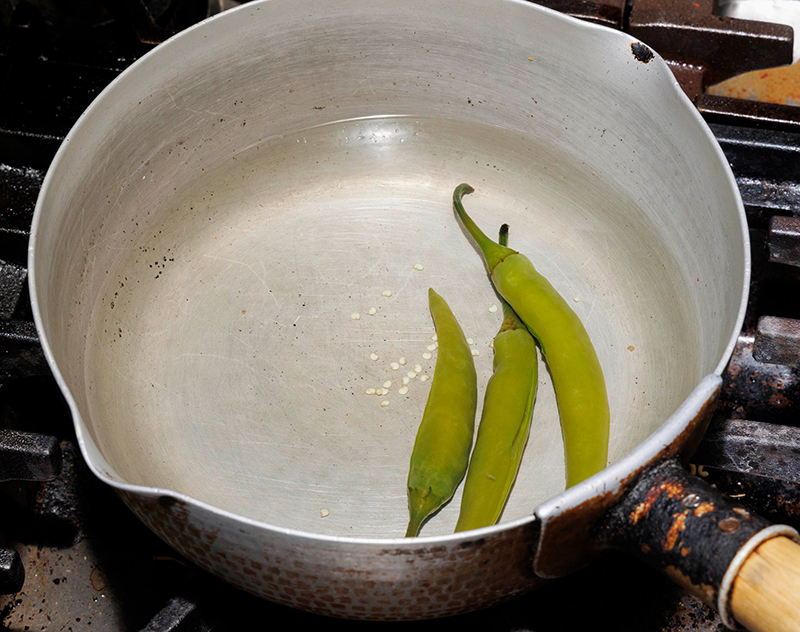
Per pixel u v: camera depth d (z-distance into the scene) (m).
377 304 0.52
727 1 0.61
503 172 0.56
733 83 0.58
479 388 0.49
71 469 0.51
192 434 0.48
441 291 0.52
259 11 0.51
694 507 0.37
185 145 0.54
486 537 0.37
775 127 0.53
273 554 0.38
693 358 0.47
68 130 0.55
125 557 0.50
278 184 0.56
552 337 0.48
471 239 0.54
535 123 0.54
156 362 0.51
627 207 0.53
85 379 0.48
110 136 0.50
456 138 0.57
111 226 0.52
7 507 0.50
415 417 0.49
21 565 0.45
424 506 0.44
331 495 0.47
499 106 0.55
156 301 0.53
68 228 0.48
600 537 0.38
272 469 0.47
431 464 0.45
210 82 0.52
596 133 0.52
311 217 0.56
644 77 0.49
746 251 0.43
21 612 0.49
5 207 0.55
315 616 0.47
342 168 0.57
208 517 0.37
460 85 0.55
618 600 0.45
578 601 0.45
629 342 0.51
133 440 0.48
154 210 0.53
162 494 0.37
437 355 0.49
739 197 0.44
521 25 0.51
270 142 0.56
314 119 0.56
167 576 0.49
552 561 0.38
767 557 0.36
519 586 0.40
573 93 0.52
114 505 0.51
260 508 0.46
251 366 0.50
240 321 0.52
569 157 0.54
